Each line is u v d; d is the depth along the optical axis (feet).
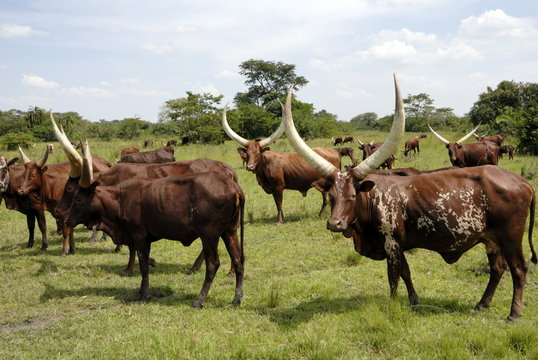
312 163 16.71
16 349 14.94
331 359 13.42
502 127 110.32
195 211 18.60
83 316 17.79
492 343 13.73
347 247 27.37
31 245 30.60
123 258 27.45
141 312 18.13
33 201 28.96
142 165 26.58
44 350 14.82
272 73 262.88
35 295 20.80
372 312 15.81
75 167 24.38
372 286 20.26
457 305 17.63
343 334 15.20
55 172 30.89
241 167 70.44
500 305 17.49
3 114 262.26
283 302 18.84
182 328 16.21
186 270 24.63
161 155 46.29
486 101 149.69
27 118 206.80
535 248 24.85
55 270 24.82
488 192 15.81
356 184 15.98
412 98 263.08
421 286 20.07
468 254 24.72
